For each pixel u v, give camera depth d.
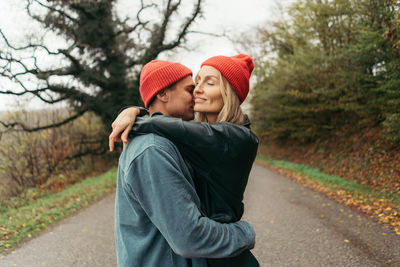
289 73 11.70
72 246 4.19
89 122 14.70
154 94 1.00
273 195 7.56
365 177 8.80
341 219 4.93
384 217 4.71
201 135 0.88
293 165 13.69
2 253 3.98
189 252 0.78
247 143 0.95
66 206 6.54
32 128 10.41
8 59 9.93
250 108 18.45
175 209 0.76
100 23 13.44
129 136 0.91
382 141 9.68
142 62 14.70
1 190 9.24
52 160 10.83
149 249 0.87
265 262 3.46
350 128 12.02
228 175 0.93
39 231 4.93
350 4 8.41
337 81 9.62
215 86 1.03
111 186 9.13
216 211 0.94
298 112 12.84
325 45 10.36
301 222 4.94
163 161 0.79
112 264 3.57
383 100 7.86
